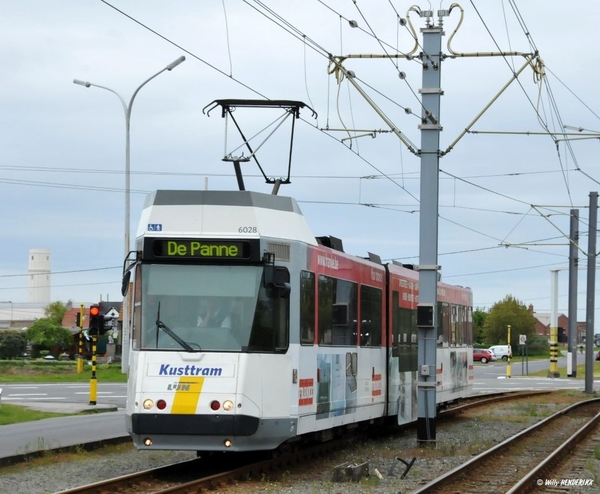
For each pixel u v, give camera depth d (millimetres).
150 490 13289
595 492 13992
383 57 19344
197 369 14398
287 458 16469
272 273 14758
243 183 17328
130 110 35000
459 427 25969
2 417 23562
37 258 142500
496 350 109500
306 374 15742
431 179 20906
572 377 62406
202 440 14258
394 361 21469
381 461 17781
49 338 86312
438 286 25594
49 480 14148
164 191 15141
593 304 45312
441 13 20844
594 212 45781
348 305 18266
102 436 19219
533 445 21219
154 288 14781
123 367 31984
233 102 17219
